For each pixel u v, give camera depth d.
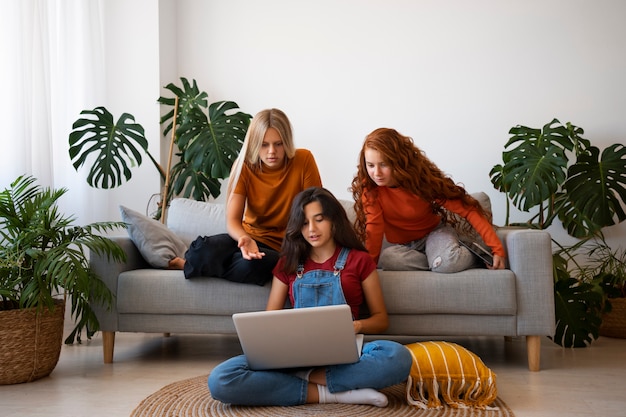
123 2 4.22
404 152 2.76
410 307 2.76
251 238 2.79
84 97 3.97
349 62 4.23
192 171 4.06
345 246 2.54
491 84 4.10
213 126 3.98
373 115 4.20
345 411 2.13
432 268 2.80
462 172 4.12
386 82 4.19
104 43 4.19
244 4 4.36
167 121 4.31
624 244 3.97
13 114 3.35
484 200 3.39
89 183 3.68
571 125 3.83
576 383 2.54
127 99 4.22
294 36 4.29
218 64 4.38
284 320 2.10
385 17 4.20
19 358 2.58
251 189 2.95
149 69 4.20
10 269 2.69
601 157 3.71
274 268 2.63
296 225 2.47
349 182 4.21
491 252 2.87
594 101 4.02
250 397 2.17
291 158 2.93
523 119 4.07
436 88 4.14
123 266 3.00
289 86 4.30
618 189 3.65
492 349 3.29
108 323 2.95
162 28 4.24
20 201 2.95
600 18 4.02
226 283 2.85
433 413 2.12
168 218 3.55
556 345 3.41
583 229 3.78
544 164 3.49
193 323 2.90
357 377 2.18
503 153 3.74
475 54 4.11
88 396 2.40
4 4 3.34
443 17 4.14
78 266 2.64
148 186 4.20
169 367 2.88
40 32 3.52
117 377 2.69
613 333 3.60
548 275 2.74
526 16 4.07
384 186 2.84
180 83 4.44
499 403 2.23
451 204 2.82
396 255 2.89
